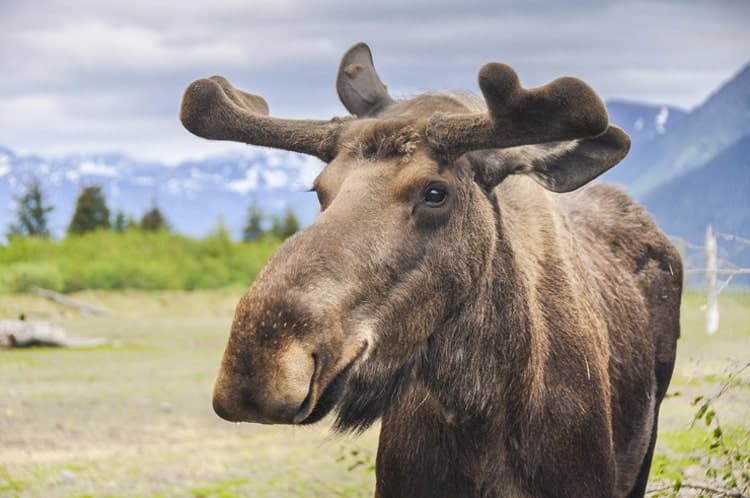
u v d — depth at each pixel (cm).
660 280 848
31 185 9906
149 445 1471
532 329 638
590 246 784
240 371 519
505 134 574
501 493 648
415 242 571
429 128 587
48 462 1348
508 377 630
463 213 592
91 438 1520
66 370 2341
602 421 673
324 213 563
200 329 3675
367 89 693
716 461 1071
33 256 6469
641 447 789
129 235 7169
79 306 4816
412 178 572
